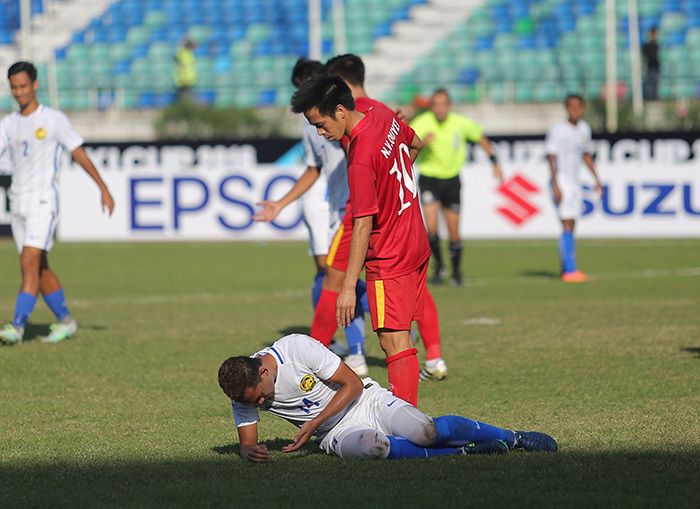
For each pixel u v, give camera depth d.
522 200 59.69
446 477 13.09
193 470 13.76
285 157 59.81
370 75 89.00
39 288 26.28
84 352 24.34
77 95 84.81
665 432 15.75
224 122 76.44
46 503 12.19
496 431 14.36
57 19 94.94
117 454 14.77
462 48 91.00
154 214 60.75
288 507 11.90
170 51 93.06
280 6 95.19
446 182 39.56
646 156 57.72
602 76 85.25
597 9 92.00
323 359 13.62
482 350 24.19
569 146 40.12
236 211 60.28
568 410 17.48
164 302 34.81
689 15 90.44
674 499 12.05
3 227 60.53
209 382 20.61
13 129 25.64
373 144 14.80
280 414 14.20
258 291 38.12
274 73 90.50
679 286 37.69
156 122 77.31
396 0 94.69
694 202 57.34
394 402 14.11
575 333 26.66
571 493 12.32
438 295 36.44
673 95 84.38
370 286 15.45
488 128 79.94
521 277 42.28
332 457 14.39
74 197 61.09
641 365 21.86
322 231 24.73
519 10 93.12
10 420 17.17
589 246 55.16
